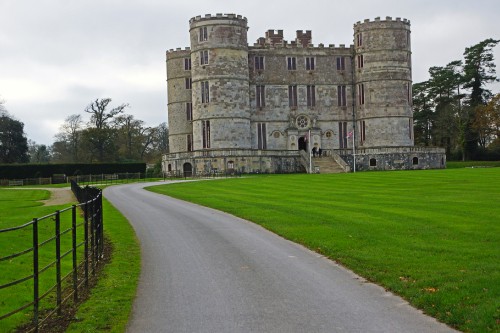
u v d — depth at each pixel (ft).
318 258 68.23
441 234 77.20
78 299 53.62
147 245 80.53
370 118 326.65
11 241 79.46
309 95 335.26
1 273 61.57
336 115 336.08
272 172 312.71
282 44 333.21
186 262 68.23
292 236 82.38
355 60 335.06
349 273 60.29
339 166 304.50
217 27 306.55
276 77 331.98
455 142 426.51
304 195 147.74
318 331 42.86
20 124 405.59
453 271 56.65
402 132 325.21
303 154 318.45
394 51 324.60
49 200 166.20
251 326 44.37
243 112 311.47
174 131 342.85
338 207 114.93
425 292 50.49
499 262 59.57
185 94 340.59
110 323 45.96
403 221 90.53
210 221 103.35
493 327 41.04
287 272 61.62
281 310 48.19
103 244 79.56
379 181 189.16
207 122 307.99
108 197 165.48
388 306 48.39
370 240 75.36
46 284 59.62
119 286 57.41
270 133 330.34
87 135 411.75
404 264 61.00
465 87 439.22
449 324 43.37
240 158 304.30
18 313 49.47
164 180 267.18
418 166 322.96
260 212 111.86
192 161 308.60
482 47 426.51
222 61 306.55
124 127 473.67
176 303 51.06
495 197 122.62
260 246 76.95
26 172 312.71
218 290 55.01
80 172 327.47
